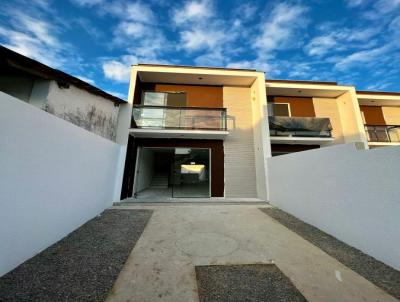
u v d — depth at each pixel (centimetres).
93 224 359
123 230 332
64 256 232
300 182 420
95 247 261
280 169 520
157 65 707
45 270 199
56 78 445
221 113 741
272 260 235
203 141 744
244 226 367
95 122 551
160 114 720
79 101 508
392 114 959
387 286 183
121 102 635
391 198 225
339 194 307
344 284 187
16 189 204
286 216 441
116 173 545
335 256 247
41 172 243
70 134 311
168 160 1137
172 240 294
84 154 359
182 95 786
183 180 712
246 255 248
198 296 168
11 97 195
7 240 192
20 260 207
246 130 769
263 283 188
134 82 681
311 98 886
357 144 278
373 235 245
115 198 542
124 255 240
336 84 851
